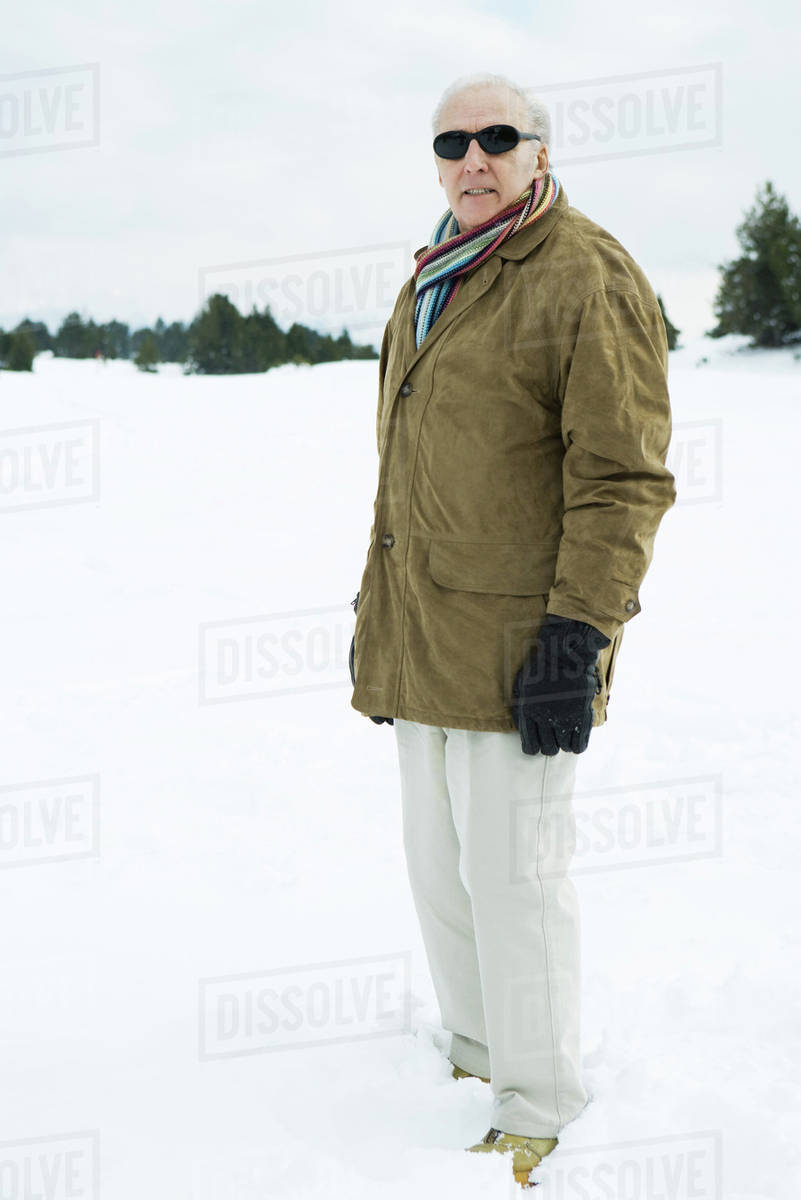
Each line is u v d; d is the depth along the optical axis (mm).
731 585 7836
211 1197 2062
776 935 3047
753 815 3898
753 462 12844
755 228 33125
